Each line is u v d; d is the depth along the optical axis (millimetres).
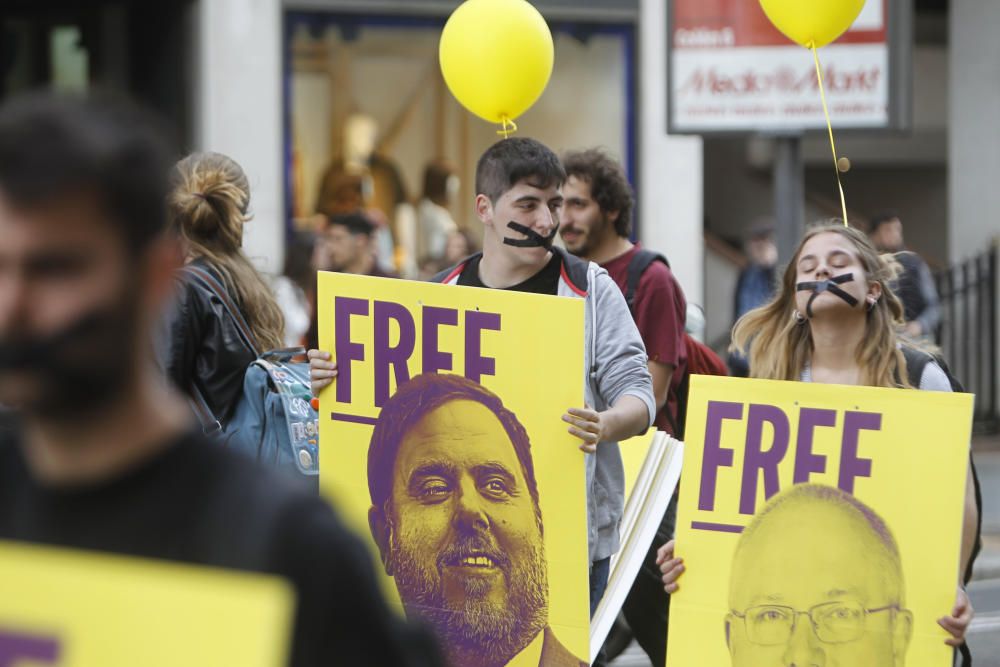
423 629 5668
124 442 5234
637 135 40750
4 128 4996
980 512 13133
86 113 5098
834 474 12562
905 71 27969
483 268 13844
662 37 40719
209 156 14797
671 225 41062
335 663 5125
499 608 12789
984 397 47250
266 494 5211
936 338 45812
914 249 62812
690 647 12773
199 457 5293
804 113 28078
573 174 17750
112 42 39406
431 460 12914
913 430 12398
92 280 5016
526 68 16219
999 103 47938
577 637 12641
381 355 12992
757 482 12711
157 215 5137
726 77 28109
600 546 13492
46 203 4918
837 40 27969
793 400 12648
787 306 14055
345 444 13117
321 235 30250
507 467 12734
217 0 37719
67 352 4996
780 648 12609
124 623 5109
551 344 12602
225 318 14234
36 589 5172
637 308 17391
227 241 14648
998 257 46344
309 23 38500
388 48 39125
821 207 59000
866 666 12430
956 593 12289
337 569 5129
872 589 12430
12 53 39812
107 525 5227
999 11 47844
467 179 39812
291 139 38500
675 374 17672
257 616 4992
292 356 14734
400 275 39406
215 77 37781
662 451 14375
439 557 12906
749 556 12703
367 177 39125
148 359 5270
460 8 16609
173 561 5180
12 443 5445
